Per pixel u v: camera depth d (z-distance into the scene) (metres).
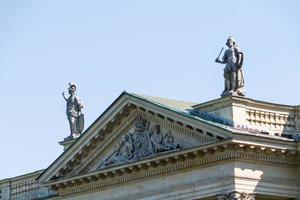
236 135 75.44
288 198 78.94
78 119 90.25
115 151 83.81
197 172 78.69
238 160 76.75
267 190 77.75
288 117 80.69
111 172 83.19
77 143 84.94
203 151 77.25
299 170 79.31
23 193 95.19
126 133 83.19
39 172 93.94
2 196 96.38
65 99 90.88
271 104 79.75
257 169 77.62
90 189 85.44
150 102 80.62
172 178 80.06
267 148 77.12
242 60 78.88
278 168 78.69
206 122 77.00
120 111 82.62
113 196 83.81
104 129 83.62
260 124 79.31
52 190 88.94
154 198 80.88
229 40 79.06
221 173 77.19
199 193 78.31
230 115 78.12
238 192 76.44
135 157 82.25
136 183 82.38
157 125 81.12
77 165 86.00
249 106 78.94
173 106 82.06
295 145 78.38
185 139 79.31
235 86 78.69
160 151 80.50
